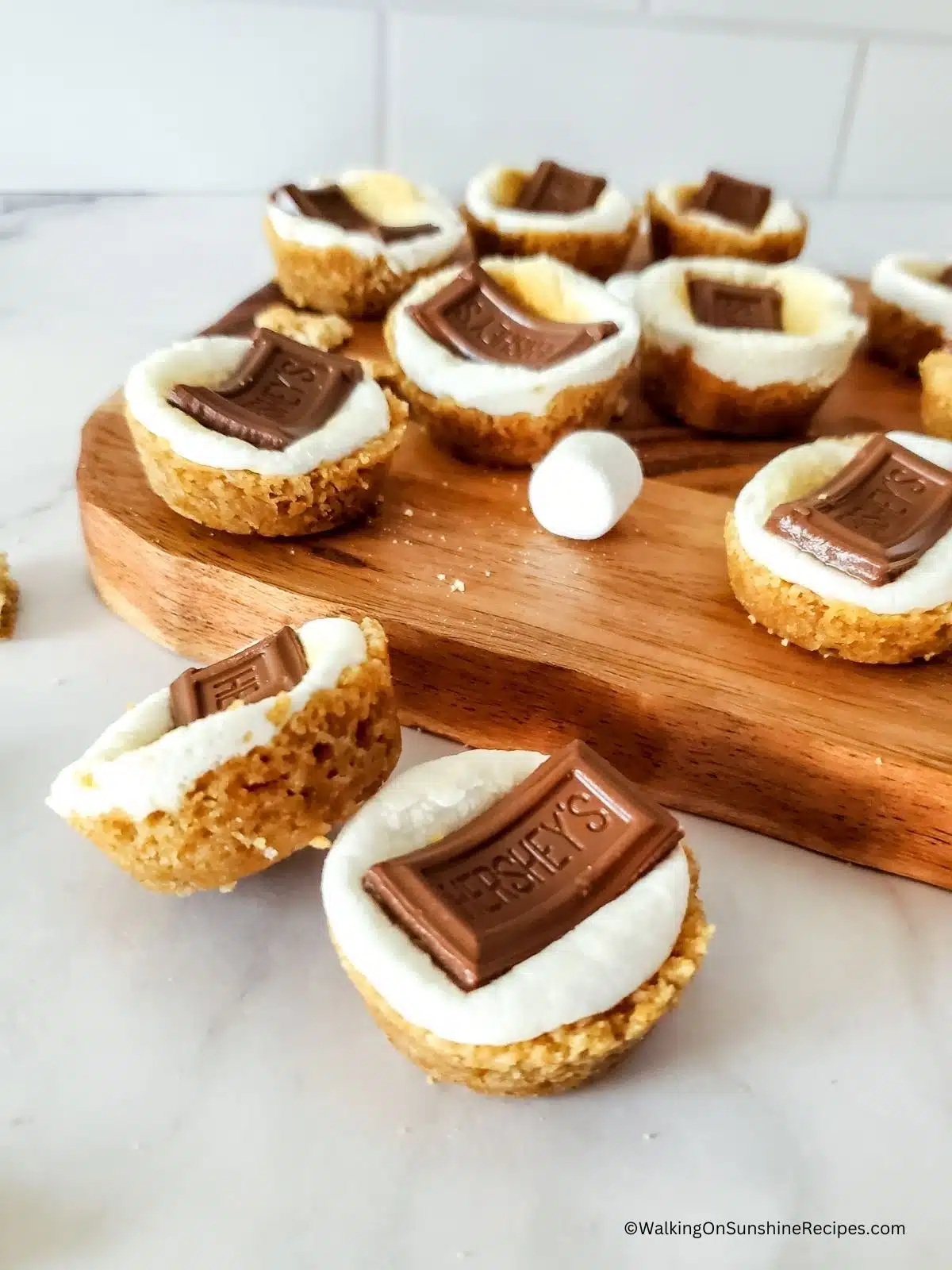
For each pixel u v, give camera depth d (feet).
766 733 0.51
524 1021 0.39
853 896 0.52
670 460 0.72
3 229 1.01
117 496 0.63
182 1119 0.41
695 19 1.02
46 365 0.83
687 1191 0.40
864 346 0.87
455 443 0.68
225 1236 0.38
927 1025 0.46
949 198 1.18
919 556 0.55
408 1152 0.41
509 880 0.43
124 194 1.08
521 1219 0.39
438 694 0.57
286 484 0.58
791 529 0.55
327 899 0.43
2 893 0.49
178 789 0.44
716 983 0.47
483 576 0.59
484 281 0.71
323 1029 0.45
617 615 0.57
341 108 1.04
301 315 0.83
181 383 0.62
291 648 0.50
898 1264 0.39
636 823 0.44
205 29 0.98
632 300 0.77
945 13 1.03
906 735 0.51
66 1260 0.37
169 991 0.46
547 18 1.01
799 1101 0.43
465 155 1.09
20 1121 0.41
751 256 0.90
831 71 1.07
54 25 0.96
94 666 0.60
